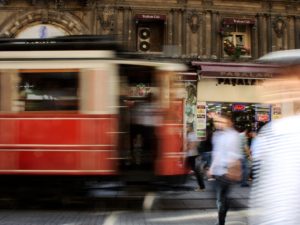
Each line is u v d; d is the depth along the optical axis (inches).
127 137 525.3
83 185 516.1
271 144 105.3
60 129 505.0
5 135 507.2
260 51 1148.5
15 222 438.6
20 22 1086.4
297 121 105.0
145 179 518.6
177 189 526.9
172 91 541.3
